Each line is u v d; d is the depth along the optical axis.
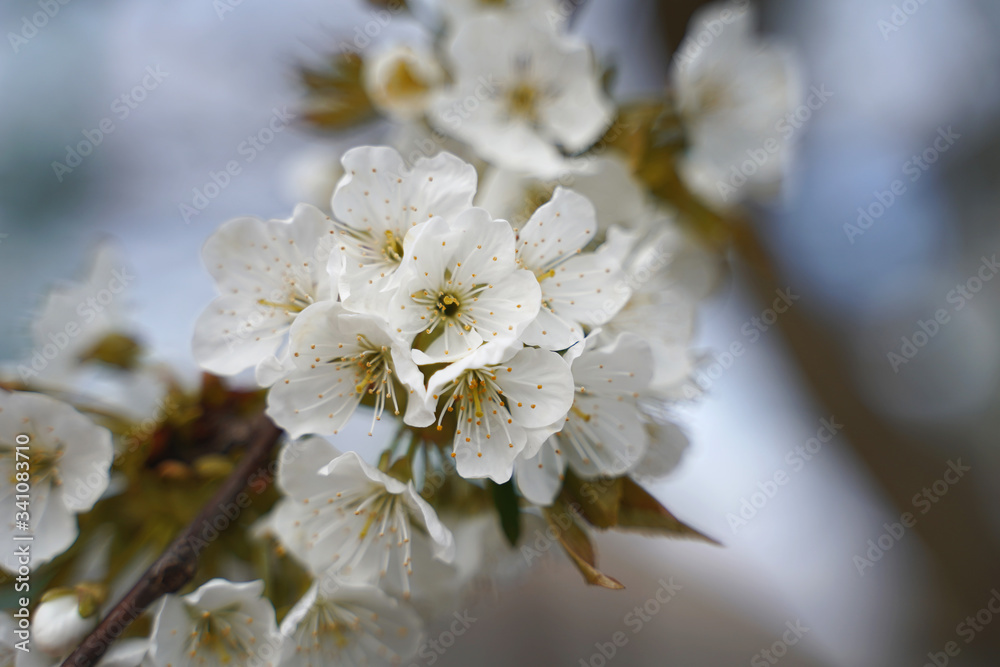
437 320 0.54
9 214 0.83
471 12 0.61
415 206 0.54
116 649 0.54
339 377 0.54
